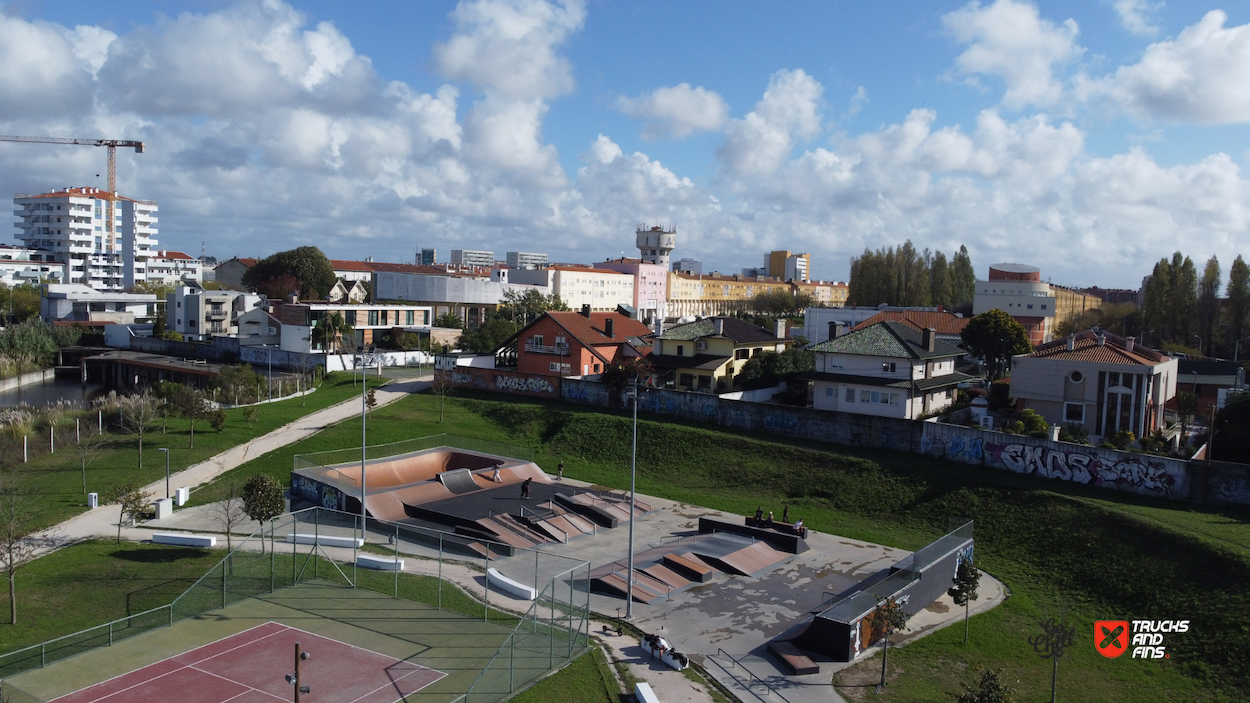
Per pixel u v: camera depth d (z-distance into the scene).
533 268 182.50
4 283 160.25
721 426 65.31
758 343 84.25
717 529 46.25
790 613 35.88
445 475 52.19
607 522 48.09
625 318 93.62
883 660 30.22
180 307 125.75
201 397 64.50
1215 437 53.25
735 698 28.09
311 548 41.50
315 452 60.06
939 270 162.75
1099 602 37.53
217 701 25.98
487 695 26.52
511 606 35.00
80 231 196.25
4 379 98.06
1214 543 37.72
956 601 35.09
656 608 35.91
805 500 53.19
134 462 55.34
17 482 46.94
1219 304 116.44
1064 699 28.98
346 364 96.69
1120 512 42.94
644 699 26.64
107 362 107.06
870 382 67.75
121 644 30.06
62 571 36.59
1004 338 88.00
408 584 37.19
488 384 82.19
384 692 26.86
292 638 31.08
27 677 27.23
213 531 43.19
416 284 142.38
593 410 72.44
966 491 49.56
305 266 154.88
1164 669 31.33
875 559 43.12
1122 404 62.44
